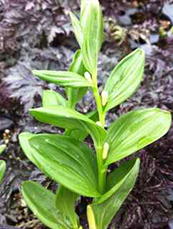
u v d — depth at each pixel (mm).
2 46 579
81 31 254
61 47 567
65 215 281
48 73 240
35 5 581
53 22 574
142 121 254
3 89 507
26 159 468
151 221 374
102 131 237
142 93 477
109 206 264
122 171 271
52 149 248
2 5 597
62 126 247
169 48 576
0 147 275
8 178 447
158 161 397
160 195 387
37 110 219
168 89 488
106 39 596
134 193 379
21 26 575
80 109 451
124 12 691
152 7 685
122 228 366
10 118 526
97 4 246
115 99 255
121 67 264
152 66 539
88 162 263
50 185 410
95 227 267
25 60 545
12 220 429
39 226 420
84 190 246
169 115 249
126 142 251
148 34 633
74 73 247
